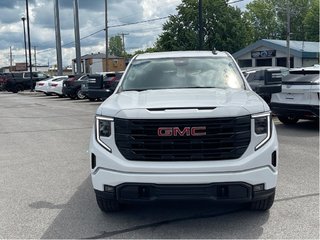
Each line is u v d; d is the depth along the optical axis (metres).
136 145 4.46
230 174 4.32
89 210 5.41
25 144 10.61
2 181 6.96
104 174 4.54
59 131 12.79
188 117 4.34
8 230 4.80
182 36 52.06
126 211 5.30
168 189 4.34
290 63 42.72
